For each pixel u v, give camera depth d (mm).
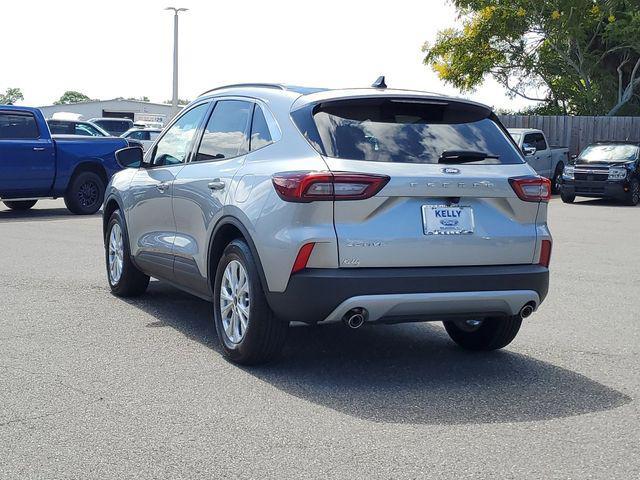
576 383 5980
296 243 5586
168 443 4633
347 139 5770
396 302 5633
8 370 5980
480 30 34250
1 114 16875
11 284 9305
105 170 18203
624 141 25125
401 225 5672
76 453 4469
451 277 5730
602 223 18297
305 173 5613
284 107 6207
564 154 29266
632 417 5227
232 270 6234
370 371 6188
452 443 4711
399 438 4773
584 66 35219
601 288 9938
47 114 81125
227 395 5516
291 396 5527
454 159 5883
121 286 8555
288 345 6930
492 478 4227
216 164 6750
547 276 6125
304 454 4504
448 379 6023
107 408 5203
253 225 5906
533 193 6055
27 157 16938
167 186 7367
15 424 4891
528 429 4969
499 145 6160
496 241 5918
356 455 4500
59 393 5477
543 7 33375
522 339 7332
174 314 7938
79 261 11008
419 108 6086
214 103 7219
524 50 35312
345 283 5535
